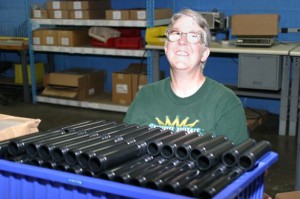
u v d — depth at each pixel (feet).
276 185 9.52
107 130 3.98
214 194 2.84
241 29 12.17
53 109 16.02
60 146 3.36
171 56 5.08
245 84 12.66
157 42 13.02
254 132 13.05
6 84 17.87
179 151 3.45
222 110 4.96
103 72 17.03
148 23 13.64
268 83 12.36
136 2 16.07
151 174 3.11
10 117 4.93
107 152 3.27
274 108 14.61
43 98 16.52
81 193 3.06
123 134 3.82
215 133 4.90
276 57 12.01
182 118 5.04
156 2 15.79
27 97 16.96
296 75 12.26
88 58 17.74
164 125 5.08
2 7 18.66
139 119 5.26
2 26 18.90
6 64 17.42
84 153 3.23
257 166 3.33
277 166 10.56
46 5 16.21
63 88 16.15
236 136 4.88
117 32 15.05
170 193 2.80
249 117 13.26
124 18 14.05
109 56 17.21
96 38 15.08
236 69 14.98
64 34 15.40
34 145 3.44
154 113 5.20
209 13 12.49
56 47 15.69
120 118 14.76
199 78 5.18
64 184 3.10
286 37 13.80
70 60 18.15
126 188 2.82
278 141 12.29
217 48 12.08
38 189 3.26
